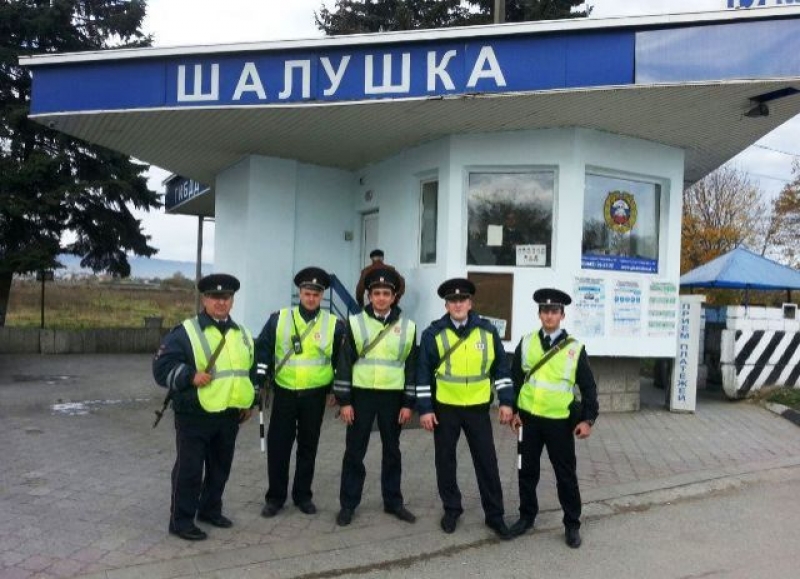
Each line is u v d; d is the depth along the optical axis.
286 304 11.04
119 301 26.34
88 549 4.38
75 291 26.55
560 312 4.95
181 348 4.62
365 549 4.59
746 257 12.78
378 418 5.16
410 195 9.98
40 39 16.20
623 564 4.46
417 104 7.79
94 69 8.26
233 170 11.47
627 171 9.27
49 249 15.76
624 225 9.45
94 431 7.61
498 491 4.95
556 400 4.84
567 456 4.84
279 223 10.98
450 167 9.17
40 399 9.52
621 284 9.16
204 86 7.98
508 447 7.42
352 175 11.75
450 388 4.98
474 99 7.56
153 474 6.02
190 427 4.61
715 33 6.95
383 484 5.22
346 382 5.09
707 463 6.96
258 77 7.86
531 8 20.30
